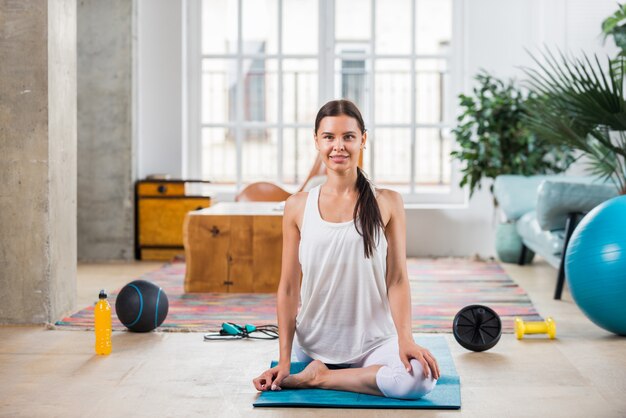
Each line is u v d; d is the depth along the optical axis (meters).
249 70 12.08
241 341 4.12
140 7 7.66
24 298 4.51
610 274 4.05
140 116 7.69
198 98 7.96
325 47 7.89
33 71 4.44
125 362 3.71
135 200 7.41
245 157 13.41
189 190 7.64
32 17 4.43
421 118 13.46
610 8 7.33
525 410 3.03
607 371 3.56
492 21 7.64
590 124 5.19
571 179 6.73
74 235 4.91
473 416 2.95
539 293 5.62
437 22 13.55
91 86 7.34
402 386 3.03
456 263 7.14
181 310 4.96
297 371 3.35
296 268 3.22
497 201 7.39
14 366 3.65
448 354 3.83
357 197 3.13
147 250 7.37
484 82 7.22
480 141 7.18
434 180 13.47
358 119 3.12
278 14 7.93
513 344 4.06
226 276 5.62
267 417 2.93
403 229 3.18
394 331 3.22
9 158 4.47
